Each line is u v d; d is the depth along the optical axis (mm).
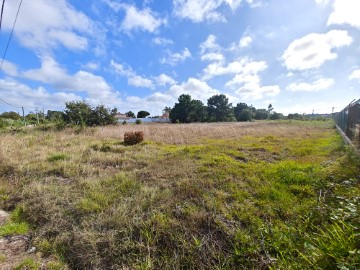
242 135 12266
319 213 2842
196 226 2822
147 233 2623
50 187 4047
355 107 7344
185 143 9508
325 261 1822
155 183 4215
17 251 2559
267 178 4367
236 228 2781
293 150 7254
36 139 8875
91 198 3602
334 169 4402
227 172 4734
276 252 2375
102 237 2648
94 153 6664
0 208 3545
